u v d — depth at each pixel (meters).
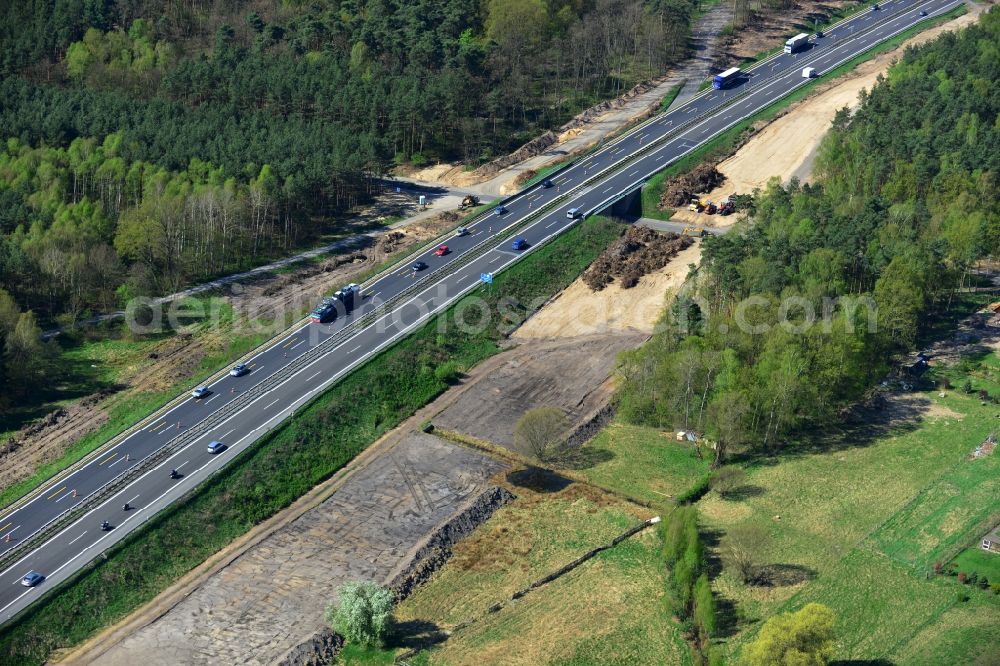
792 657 147.12
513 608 170.25
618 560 178.38
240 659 161.50
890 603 167.50
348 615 162.62
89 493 189.25
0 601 168.38
